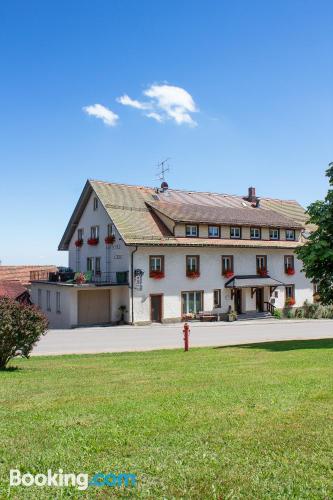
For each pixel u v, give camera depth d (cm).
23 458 531
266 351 1633
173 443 572
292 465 503
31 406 778
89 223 3756
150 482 464
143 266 3278
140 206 3628
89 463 514
